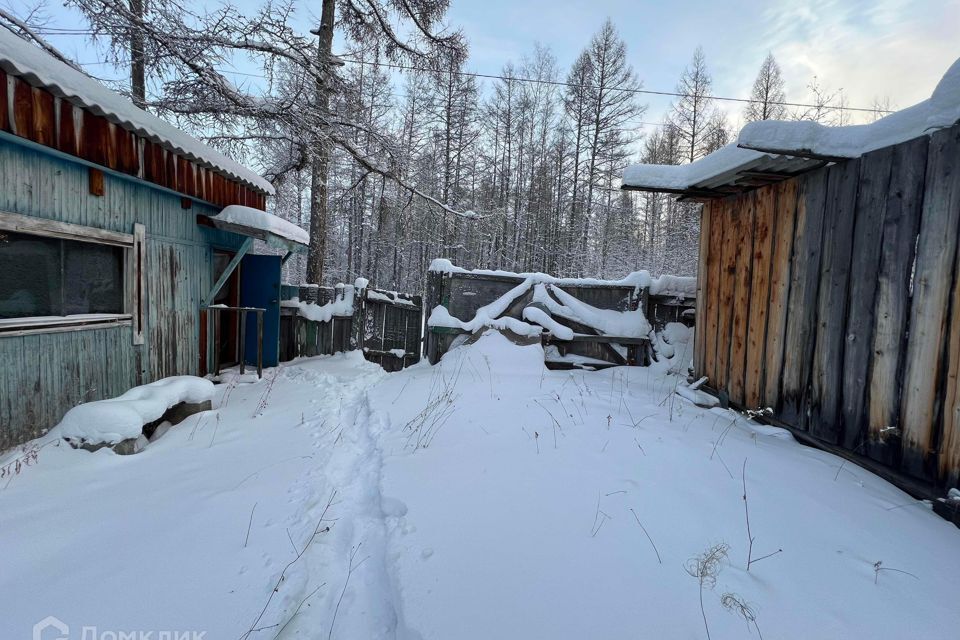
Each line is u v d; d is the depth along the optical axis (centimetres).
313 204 981
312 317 794
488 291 664
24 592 174
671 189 459
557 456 295
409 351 913
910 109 273
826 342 337
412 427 371
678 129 2083
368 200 2219
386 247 2236
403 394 488
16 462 290
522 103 2366
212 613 165
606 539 203
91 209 400
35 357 349
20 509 239
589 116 2020
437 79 1264
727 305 471
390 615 171
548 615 159
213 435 371
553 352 629
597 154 2003
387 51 1052
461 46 1050
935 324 254
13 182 326
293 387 564
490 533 211
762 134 312
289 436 369
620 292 659
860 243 309
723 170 374
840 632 150
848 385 315
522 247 2298
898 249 280
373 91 1798
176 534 217
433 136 2044
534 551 196
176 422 406
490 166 2412
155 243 494
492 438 334
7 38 286
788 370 377
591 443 316
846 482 270
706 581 173
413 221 2069
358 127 982
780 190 396
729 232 472
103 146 386
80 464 296
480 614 160
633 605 162
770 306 403
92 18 627
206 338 613
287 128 851
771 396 397
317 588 185
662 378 581
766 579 176
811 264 355
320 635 161
